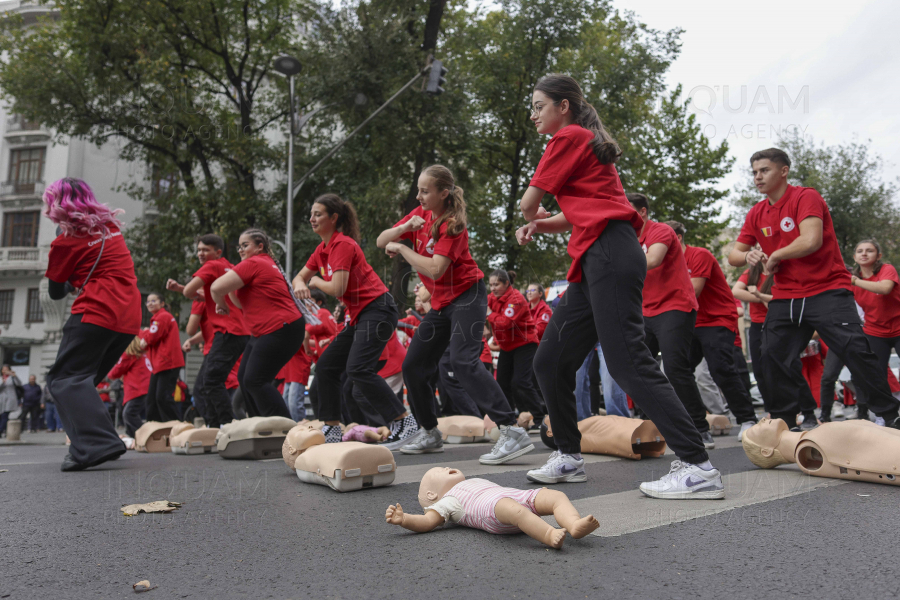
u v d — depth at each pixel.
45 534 2.08
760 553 1.70
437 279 3.89
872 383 3.74
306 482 3.11
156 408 6.42
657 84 21.73
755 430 3.28
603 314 2.50
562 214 2.81
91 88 17.92
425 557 1.74
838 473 2.85
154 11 17.73
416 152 17.11
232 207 17.56
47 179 27.05
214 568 1.69
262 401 4.58
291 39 20.06
